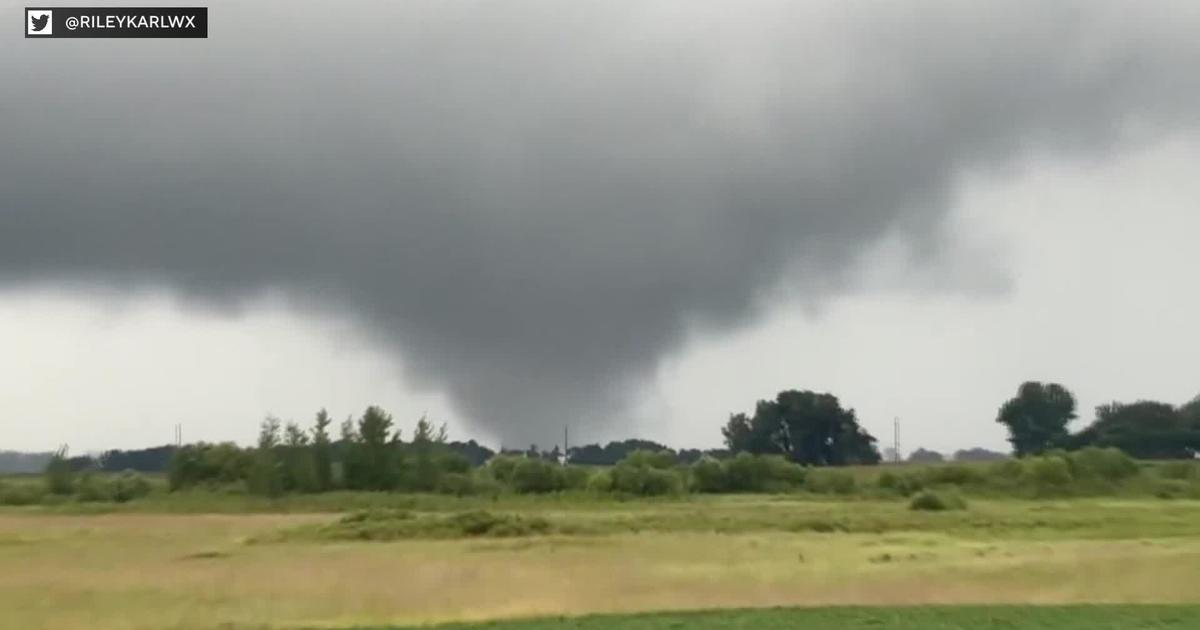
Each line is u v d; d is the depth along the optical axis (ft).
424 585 111.04
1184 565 126.93
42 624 90.12
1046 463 302.45
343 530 174.40
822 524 191.83
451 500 282.15
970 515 212.23
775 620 88.79
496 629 85.61
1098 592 106.83
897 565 128.26
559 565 130.52
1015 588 109.40
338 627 87.25
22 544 166.61
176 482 305.73
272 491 296.71
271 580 115.85
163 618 92.17
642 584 111.65
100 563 137.59
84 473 306.35
